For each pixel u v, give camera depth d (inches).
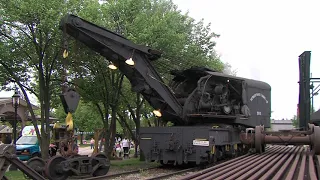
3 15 578.9
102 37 525.7
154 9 885.8
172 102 597.9
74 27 499.2
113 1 713.0
